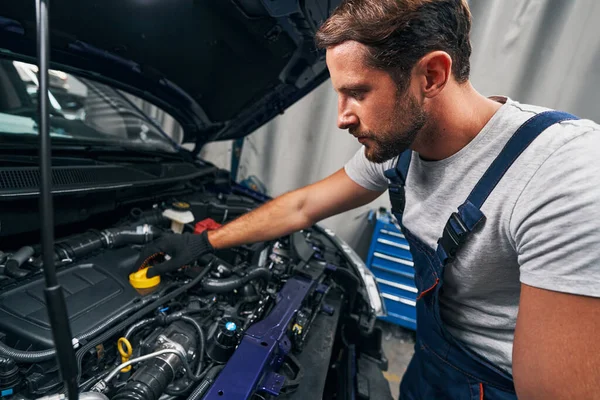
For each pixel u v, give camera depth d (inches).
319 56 43.9
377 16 17.9
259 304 35.9
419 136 23.6
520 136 21.0
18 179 31.0
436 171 25.8
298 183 101.0
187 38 43.2
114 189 39.4
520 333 17.7
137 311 29.1
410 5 17.7
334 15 20.0
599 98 73.4
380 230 82.7
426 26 18.1
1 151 34.9
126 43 42.4
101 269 32.1
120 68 46.6
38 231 35.0
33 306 25.4
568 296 15.9
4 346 21.7
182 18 39.5
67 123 52.2
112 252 35.7
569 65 73.7
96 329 25.1
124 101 68.1
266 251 46.6
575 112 76.2
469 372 29.4
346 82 20.2
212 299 35.3
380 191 36.8
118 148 49.4
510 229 20.7
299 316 36.0
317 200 37.4
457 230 23.5
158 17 38.6
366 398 35.7
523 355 17.2
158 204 50.0
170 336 28.2
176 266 34.1
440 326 29.7
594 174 16.5
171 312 32.3
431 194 26.9
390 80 19.6
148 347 27.0
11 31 33.6
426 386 34.3
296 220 38.3
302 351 34.9
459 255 25.0
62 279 29.2
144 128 66.1
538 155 19.8
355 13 18.7
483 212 22.3
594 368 14.4
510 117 22.1
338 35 19.2
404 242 81.2
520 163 20.5
